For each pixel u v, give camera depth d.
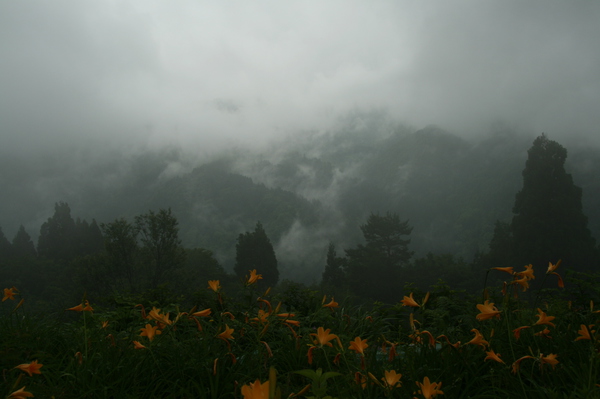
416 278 73.62
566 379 2.63
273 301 4.95
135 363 2.88
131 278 42.31
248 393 1.06
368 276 74.31
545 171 82.69
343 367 3.02
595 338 2.70
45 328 3.88
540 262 77.19
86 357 2.79
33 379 2.70
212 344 3.21
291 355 3.21
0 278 79.12
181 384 2.77
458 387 2.59
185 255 45.69
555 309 3.76
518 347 3.05
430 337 2.93
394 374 2.35
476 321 3.78
